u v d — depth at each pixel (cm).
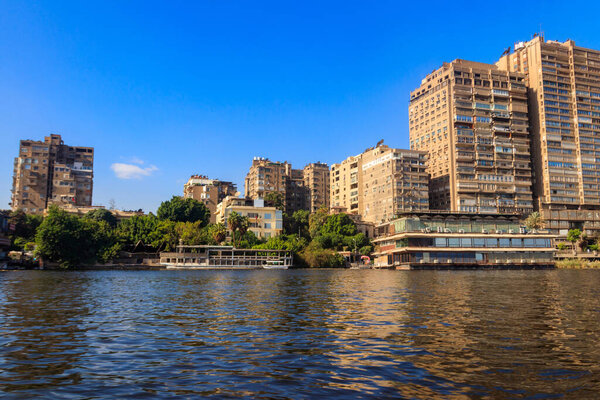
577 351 1526
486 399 1062
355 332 1912
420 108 19350
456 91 17738
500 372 1282
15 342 1728
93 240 11288
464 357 1455
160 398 1080
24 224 13600
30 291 4059
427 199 17462
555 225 17225
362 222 17350
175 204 15488
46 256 10619
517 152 17938
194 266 12269
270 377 1252
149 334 1897
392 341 1716
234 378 1241
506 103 18188
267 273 9350
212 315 2495
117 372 1306
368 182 18738
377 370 1312
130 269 11600
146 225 12975
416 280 6028
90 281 5803
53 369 1340
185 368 1349
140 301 3272
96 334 1900
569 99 18600
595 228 17525
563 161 18175
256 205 15862
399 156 17462
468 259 10712
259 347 1631
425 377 1240
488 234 10850
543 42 18725
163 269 11900
